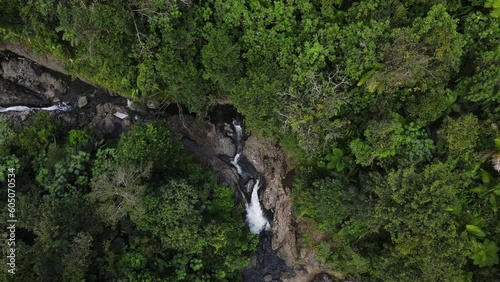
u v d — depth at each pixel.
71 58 19.83
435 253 14.75
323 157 18.48
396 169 16.03
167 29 16.42
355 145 16.17
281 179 20.98
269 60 16.80
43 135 18.47
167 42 17.14
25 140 18.03
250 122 18.42
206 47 16.47
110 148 18.72
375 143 15.70
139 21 16.52
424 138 15.82
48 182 17.62
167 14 16.05
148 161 17.59
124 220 18.06
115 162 17.89
